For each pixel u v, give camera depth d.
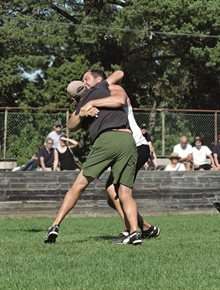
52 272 6.92
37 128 28.89
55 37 43.94
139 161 10.42
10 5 45.81
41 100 43.75
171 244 9.39
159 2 41.59
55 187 18.78
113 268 7.14
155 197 19.61
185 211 19.86
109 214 19.03
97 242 9.63
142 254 8.23
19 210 18.59
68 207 9.50
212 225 14.66
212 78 46.81
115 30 43.28
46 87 43.62
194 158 24.19
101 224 15.27
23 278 6.58
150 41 44.88
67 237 10.78
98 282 6.38
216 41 43.94
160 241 9.87
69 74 43.38
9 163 28.22
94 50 45.91
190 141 29.33
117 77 9.68
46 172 18.78
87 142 32.59
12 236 11.11
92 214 18.91
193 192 19.97
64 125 29.20
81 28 43.53
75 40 44.91
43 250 8.65
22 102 43.62
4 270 7.07
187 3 41.47
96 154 9.35
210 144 29.47
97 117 9.35
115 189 9.91
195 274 6.80
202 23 42.31
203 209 20.05
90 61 46.19
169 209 19.72
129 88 46.56
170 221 16.41
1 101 45.41
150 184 19.58
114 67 44.81
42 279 6.51
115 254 8.23
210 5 41.62
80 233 12.12
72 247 8.96
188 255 8.20
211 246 9.16
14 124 28.70
